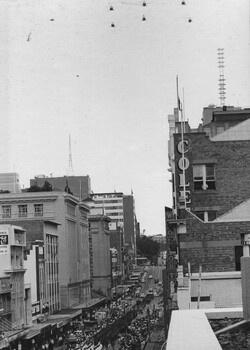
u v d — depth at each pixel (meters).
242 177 43.50
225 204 43.47
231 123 57.50
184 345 9.36
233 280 38.62
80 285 170.00
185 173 43.53
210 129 57.88
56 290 140.88
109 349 78.12
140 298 188.25
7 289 93.75
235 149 43.66
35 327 98.88
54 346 91.38
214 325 13.53
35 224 132.38
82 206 178.12
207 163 43.56
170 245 44.94
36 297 118.12
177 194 43.34
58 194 154.75
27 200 155.62
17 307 99.12
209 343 9.44
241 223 38.94
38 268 121.00
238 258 38.88
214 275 38.66
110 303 182.25
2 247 97.50
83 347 75.81
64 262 151.88
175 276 40.97
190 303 35.75
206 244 39.00
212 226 39.09
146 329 85.00
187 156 43.66
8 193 156.38
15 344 85.38
